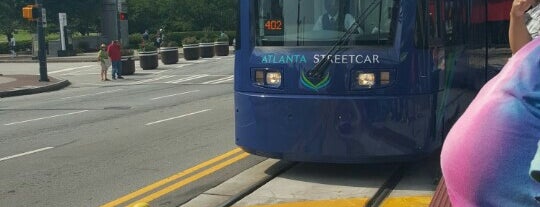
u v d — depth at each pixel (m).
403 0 7.53
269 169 8.97
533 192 2.19
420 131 7.64
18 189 8.42
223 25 81.12
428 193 7.39
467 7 9.30
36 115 17.38
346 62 7.59
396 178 8.19
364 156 7.61
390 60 7.50
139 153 10.73
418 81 7.58
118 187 8.36
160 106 18.27
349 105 7.57
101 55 31.84
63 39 54.41
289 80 7.84
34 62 48.72
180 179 8.69
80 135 13.07
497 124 2.27
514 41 2.96
